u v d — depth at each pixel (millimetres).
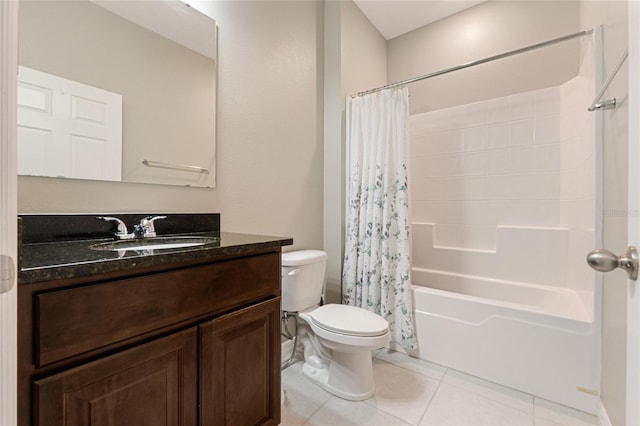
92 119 1071
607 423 1188
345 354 1506
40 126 958
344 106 2168
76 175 1031
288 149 1896
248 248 957
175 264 773
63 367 586
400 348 1949
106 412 642
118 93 1137
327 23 2193
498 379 1588
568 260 1994
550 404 1430
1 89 375
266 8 1745
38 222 934
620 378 1046
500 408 1409
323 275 1817
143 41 1210
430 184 2650
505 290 2191
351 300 2059
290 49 1909
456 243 2523
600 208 1321
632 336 572
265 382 1040
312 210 2102
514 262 2205
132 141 1177
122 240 1066
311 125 2084
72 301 592
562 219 2070
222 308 889
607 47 1288
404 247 1910
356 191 2066
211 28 1449
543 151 2154
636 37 550
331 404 1448
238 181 1590
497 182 2338
